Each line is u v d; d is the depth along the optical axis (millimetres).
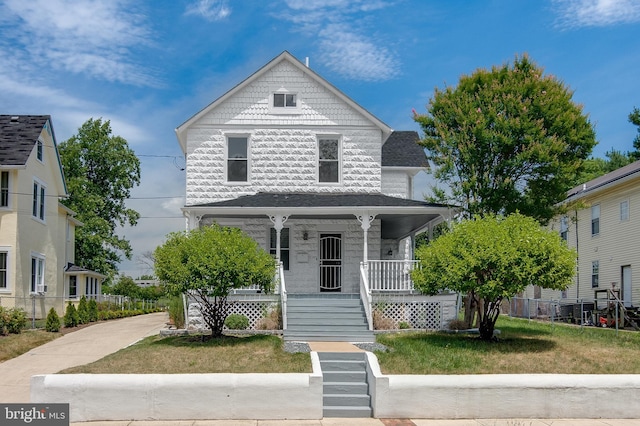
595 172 47781
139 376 11531
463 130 22625
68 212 35438
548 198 23188
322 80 23875
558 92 23047
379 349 16062
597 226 32906
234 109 23828
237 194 23578
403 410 11750
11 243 26188
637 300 28562
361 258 23891
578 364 14422
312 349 16078
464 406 11773
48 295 30734
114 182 49625
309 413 11617
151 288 56000
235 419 11477
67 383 11344
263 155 23766
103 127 49469
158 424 11141
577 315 28188
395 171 26703
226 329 19406
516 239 15781
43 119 29594
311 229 23891
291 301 20469
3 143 27297
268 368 13695
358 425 11164
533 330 20547
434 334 18828
